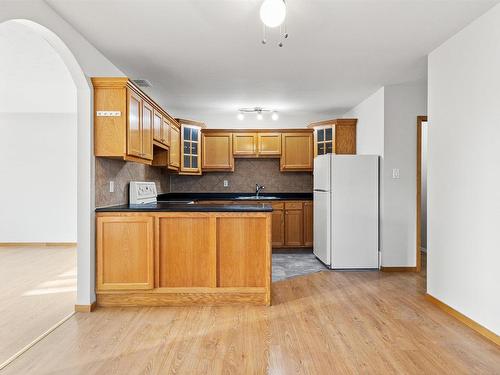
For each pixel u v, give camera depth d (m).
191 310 2.93
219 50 3.12
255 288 3.05
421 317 2.79
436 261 3.08
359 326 2.60
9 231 5.94
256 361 2.06
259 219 3.06
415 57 3.32
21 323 2.63
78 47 2.72
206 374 1.92
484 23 2.47
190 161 5.62
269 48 3.08
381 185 4.36
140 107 3.26
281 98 4.90
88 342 2.31
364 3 2.31
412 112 4.31
